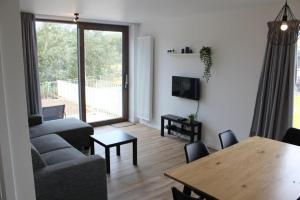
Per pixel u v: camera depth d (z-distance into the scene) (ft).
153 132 18.21
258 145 8.66
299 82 11.68
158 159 13.48
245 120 13.52
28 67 15.11
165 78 17.92
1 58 2.45
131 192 10.20
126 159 13.43
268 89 11.95
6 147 2.55
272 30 9.20
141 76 19.36
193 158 7.77
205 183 6.00
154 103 19.11
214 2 11.49
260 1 11.14
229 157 7.58
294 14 11.11
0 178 2.55
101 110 19.83
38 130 13.43
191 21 15.56
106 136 12.96
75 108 18.72
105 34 18.93
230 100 14.11
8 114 2.54
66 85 17.97
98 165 8.68
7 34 2.47
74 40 17.72
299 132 9.59
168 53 17.16
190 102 16.39
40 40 16.38
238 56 13.43
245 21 12.91
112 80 19.93
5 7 2.43
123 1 11.53
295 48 11.00
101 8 13.32
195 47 15.58
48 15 15.79
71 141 13.80
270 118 11.91
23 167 2.72
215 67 14.61
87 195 8.58
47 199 7.77
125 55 20.17
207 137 15.66
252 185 5.95
